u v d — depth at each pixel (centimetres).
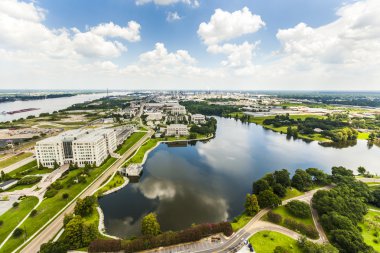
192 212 16362
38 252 11838
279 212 15575
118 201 17862
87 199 15750
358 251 11219
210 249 12194
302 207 15150
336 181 19525
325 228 13688
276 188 17725
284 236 13212
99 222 14825
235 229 13850
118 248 11850
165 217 15662
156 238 12369
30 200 17262
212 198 18500
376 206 16788
